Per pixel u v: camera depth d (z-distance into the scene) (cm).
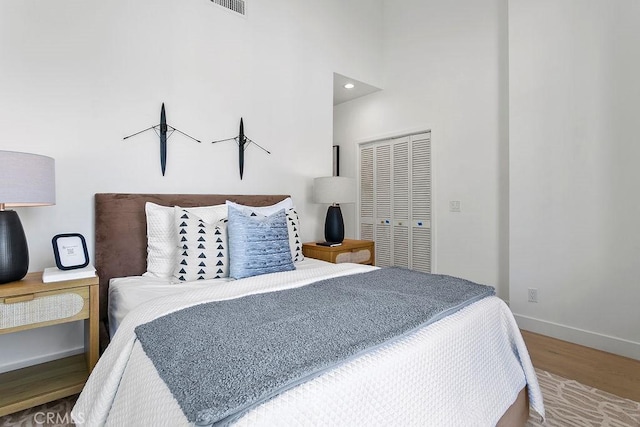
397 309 121
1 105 175
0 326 138
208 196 243
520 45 270
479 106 317
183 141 239
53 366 179
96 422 106
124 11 212
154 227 205
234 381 74
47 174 156
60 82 191
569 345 243
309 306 124
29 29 182
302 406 73
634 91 220
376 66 390
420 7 362
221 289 153
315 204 327
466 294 144
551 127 255
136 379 97
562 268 252
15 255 150
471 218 324
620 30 225
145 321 119
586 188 241
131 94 216
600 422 156
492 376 131
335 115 462
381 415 85
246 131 273
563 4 249
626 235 225
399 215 391
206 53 249
